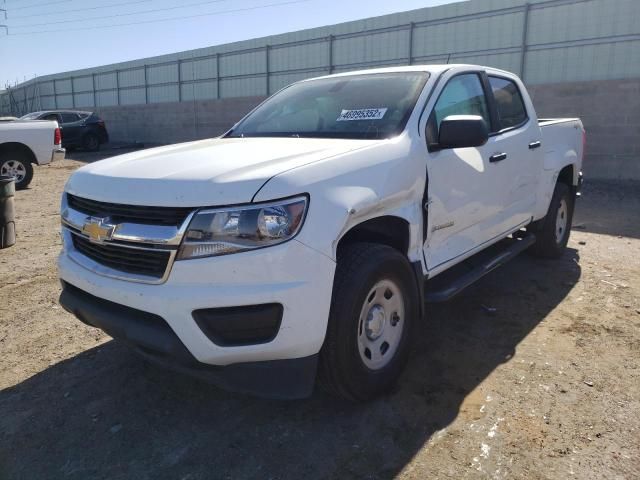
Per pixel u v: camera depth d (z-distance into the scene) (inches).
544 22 583.5
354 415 114.7
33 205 376.8
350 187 107.1
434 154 133.5
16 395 125.9
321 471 98.0
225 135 161.5
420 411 115.5
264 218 94.3
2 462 102.8
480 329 157.8
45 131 455.2
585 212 344.8
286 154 111.6
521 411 114.9
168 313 96.1
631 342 146.9
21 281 206.5
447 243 142.7
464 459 100.0
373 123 135.6
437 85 144.9
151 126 1082.1
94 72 1312.7
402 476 96.1
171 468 99.9
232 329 95.9
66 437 109.9
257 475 97.5
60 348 149.3
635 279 201.3
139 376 133.2
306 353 100.1
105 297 105.4
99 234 105.8
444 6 667.4
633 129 471.2
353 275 106.3
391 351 120.7
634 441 104.2
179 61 1085.8
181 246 95.6
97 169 118.9
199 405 120.5
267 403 120.3
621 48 536.1
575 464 97.9
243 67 958.4
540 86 513.7
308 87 168.9
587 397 119.8
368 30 754.8
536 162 191.3
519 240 196.7
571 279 201.5
